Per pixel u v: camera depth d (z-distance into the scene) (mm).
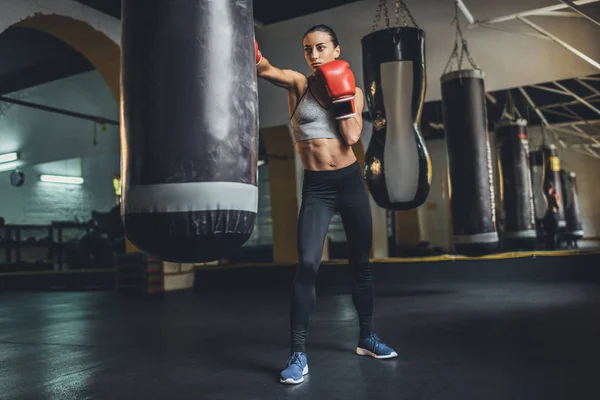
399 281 6355
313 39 2070
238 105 1220
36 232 11109
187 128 1150
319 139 2090
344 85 1895
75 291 7094
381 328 2930
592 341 2352
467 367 1958
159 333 3094
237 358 2303
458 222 4070
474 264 6090
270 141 7910
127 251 6535
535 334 2564
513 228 6641
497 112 9727
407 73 2926
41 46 7137
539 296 4230
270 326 3248
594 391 1602
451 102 4125
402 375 1888
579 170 12156
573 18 5555
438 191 12898
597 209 11945
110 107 8594
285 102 7254
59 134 9375
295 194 7855
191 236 1177
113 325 3537
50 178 11492
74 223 10633
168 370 2105
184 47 1164
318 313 3781
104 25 5641
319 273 6695
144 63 1180
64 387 1894
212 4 1195
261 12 6543
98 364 2271
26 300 6016
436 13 6051
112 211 10125
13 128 9906
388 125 2912
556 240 9461
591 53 5598
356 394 1679
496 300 4078
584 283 5203
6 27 4652
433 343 2443
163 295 5867
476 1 5816
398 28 2959
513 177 6664
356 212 2141
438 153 12883
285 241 7965
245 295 5578
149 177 1162
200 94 1161
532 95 8906
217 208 1170
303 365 1956
